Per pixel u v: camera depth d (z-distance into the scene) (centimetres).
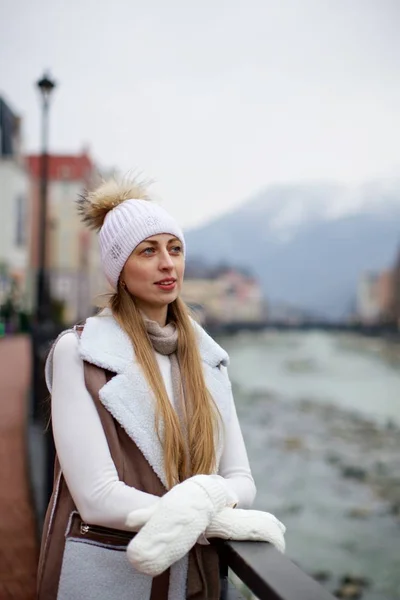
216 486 125
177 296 152
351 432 2194
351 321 10006
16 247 3631
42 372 723
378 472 1546
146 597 130
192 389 145
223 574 141
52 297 4138
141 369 139
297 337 8894
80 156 4775
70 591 131
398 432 2209
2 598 319
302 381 4394
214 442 145
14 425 834
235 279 11450
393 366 5603
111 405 134
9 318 3222
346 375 4931
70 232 4662
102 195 160
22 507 475
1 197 3531
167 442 134
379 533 1052
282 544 126
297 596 94
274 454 1764
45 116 1227
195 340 151
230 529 123
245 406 2867
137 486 135
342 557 939
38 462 566
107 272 151
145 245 146
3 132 3541
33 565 364
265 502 1254
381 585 835
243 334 8725
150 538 117
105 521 128
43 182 1250
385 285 9938
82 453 131
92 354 137
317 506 1223
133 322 145
